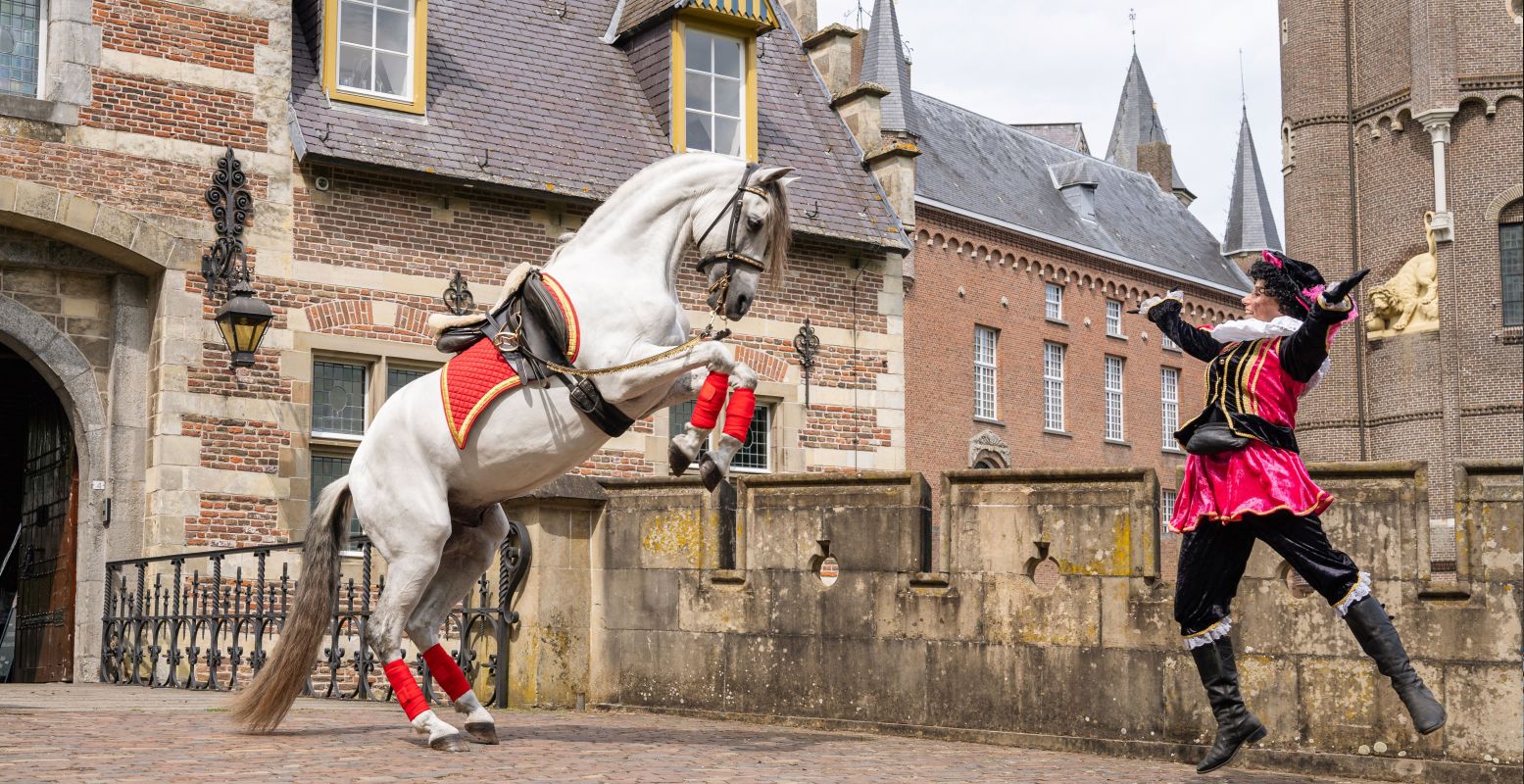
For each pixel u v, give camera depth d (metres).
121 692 10.63
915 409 34.19
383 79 15.78
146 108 13.88
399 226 15.34
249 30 14.55
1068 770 6.27
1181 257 47.12
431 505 6.30
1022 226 38.16
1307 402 26.30
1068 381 39.66
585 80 17.67
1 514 18.33
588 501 9.09
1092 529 7.34
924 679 7.79
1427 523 6.50
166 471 13.75
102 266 14.13
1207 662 5.60
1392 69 25.89
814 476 8.27
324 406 15.02
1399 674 5.15
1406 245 25.59
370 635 6.30
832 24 20.47
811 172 18.89
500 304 6.37
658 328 6.25
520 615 8.99
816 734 7.67
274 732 6.72
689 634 8.67
